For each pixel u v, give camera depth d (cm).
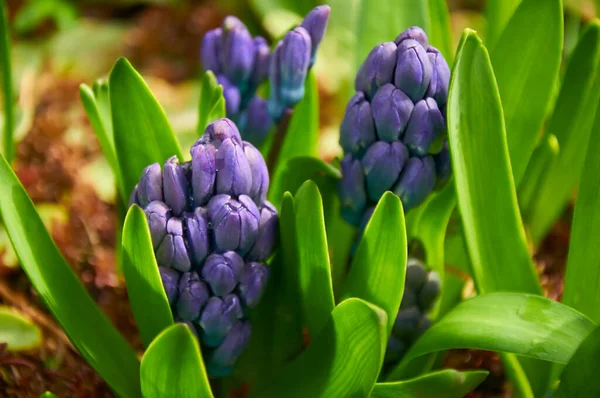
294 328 67
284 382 63
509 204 63
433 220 66
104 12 140
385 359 66
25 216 62
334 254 69
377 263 62
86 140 98
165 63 122
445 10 72
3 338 72
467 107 62
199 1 134
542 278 78
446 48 72
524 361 66
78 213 83
